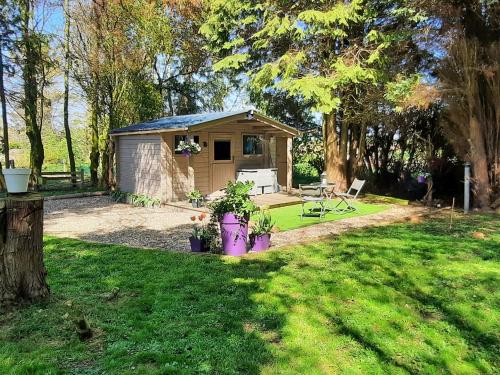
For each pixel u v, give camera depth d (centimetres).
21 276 351
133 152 1295
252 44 1318
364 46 1159
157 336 323
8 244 345
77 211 1093
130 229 829
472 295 430
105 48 1561
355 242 668
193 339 319
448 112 1077
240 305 393
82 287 435
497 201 1034
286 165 1447
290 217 962
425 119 1265
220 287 443
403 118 1253
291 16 1181
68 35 1603
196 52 1833
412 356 311
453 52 1003
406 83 1013
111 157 1562
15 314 340
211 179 1272
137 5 1552
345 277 481
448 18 1020
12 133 2350
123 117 1656
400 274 495
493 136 1043
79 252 602
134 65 1644
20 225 347
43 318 339
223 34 1298
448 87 1005
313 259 564
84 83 1652
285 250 618
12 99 1467
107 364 277
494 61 973
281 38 1266
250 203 593
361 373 284
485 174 1045
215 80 2088
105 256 576
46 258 564
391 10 1120
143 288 439
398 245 646
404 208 1104
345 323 360
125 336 321
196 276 482
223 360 289
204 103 2164
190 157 1209
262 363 289
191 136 1201
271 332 338
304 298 414
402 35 1049
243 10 1239
